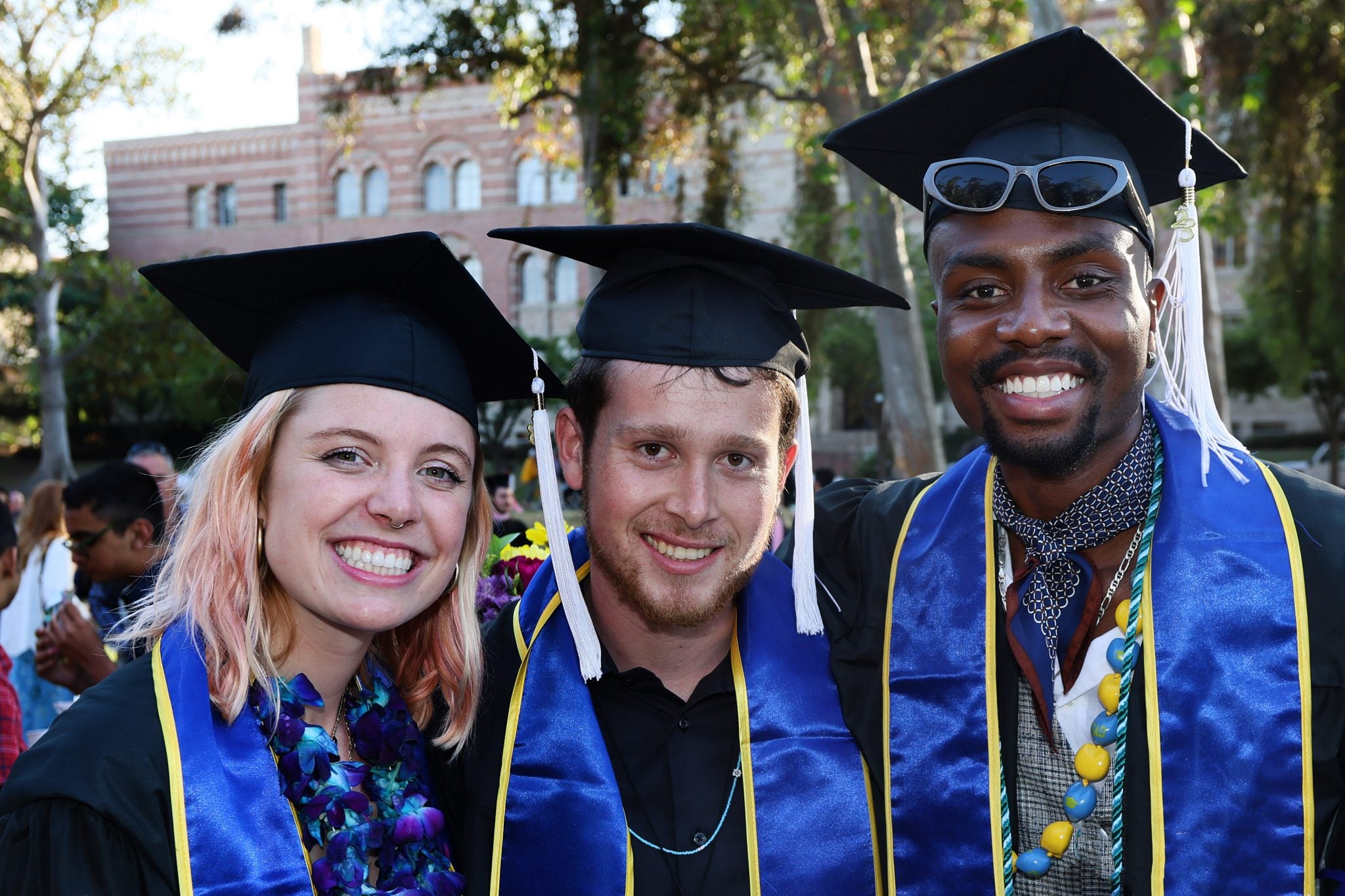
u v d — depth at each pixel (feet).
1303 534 5.58
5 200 65.82
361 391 5.28
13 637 15.17
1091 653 5.75
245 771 5.09
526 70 40.91
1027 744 5.90
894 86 30.68
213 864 4.85
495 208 97.71
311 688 5.48
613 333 5.81
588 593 6.47
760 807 6.01
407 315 5.64
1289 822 5.23
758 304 5.92
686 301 5.79
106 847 4.68
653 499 5.57
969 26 32.27
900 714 6.16
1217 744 5.32
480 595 7.54
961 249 5.47
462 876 5.82
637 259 5.98
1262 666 5.37
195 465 6.11
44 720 14.80
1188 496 5.71
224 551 5.26
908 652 6.23
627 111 36.47
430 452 5.40
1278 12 26.50
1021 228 5.33
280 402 5.30
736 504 5.65
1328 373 64.95
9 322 93.04
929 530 6.48
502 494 27.94
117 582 11.99
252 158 104.83
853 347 71.31
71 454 98.89
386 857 5.50
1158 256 17.16
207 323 6.16
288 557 5.19
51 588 15.29
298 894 4.99
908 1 29.37
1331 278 37.52
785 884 5.94
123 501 11.95
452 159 99.45
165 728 4.96
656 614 5.69
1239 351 73.92
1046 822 5.77
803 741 6.19
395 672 6.29
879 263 29.76
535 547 7.89
